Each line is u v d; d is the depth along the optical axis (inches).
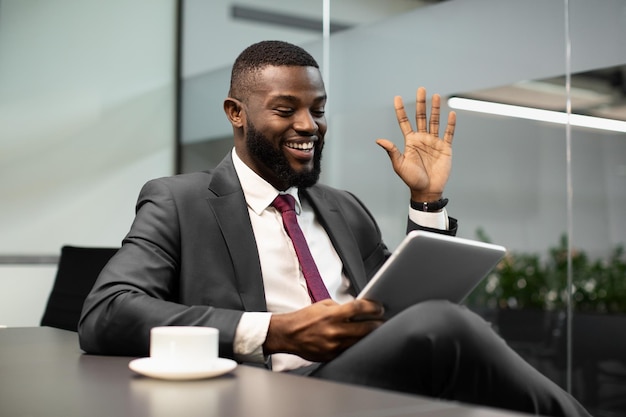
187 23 196.5
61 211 177.2
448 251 46.1
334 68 149.5
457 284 50.9
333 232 67.0
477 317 42.3
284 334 46.4
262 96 63.7
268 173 65.1
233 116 66.6
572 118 115.2
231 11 181.5
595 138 245.9
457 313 40.6
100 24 185.8
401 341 39.9
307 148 64.3
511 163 266.4
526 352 218.4
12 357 48.3
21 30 173.0
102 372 41.1
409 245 43.1
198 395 33.7
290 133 63.8
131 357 48.9
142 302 49.8
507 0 118.1
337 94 148.2
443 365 39.5
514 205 264.4
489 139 266.4
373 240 70.7
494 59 119.6
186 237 58.4
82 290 86.0
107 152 185.6
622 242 231.6
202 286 57.3
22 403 32.3
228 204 61.1
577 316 194.4
